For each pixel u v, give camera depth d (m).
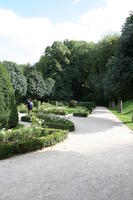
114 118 24.80
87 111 28.33
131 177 6.60
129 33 19.91
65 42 70.50
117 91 20.89
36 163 7.79
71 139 12.04
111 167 7.49
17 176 6.51
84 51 63.31
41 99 56.69
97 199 5.15
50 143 10.34
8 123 13.12
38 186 5.82
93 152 9.41
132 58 19.69
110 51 37.69
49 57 63.59
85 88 64.62
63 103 54.53
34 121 15.10
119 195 5.39
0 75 12.70
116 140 12.02
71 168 7.32
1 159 8.19
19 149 8.92
